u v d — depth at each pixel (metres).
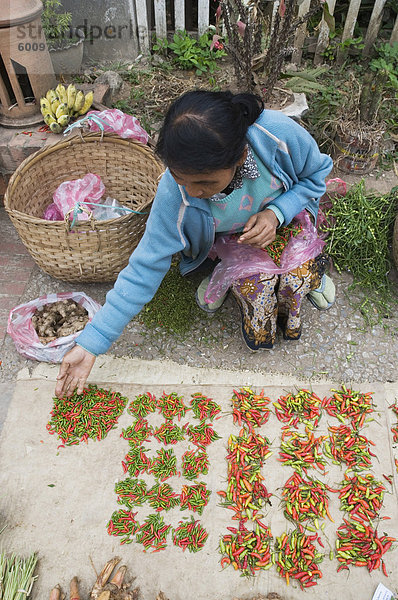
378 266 2.79
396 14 4.22
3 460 2.11
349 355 2.49
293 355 2.49
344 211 2.87
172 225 1.96
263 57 3.26
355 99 3.21
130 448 2.14
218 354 2.49
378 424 2.20
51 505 1.99
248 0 3.06
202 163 1.45
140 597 1.79
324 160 2.19
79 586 1.81
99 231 2.36
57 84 3.23
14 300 2.71
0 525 1.95
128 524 1.93
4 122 3.02
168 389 2.33
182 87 3.84
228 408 2.26
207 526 1.94
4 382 2.38
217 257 2.57
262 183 2.00
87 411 2.22
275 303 2.29
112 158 2.91
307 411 2.24
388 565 1.85
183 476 2.06
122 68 3.98
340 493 2.00
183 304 2.66
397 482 2.04
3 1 2.63
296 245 2.25
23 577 1.77
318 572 1.80
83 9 3.75
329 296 2.62
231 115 1.44
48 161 2.78
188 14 4.39
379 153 3.18
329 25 3.65
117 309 1.96
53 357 2.41
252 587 1.80
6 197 2.44
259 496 2.00
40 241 2.41
